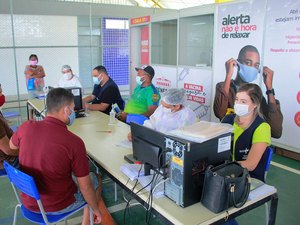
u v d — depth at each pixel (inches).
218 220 52.5
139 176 66.8
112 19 337.1
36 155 60.5
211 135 54.7
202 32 198.2
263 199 60.3
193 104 201.3
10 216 100.8
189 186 54.1
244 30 160.1
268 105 156.3
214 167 54.2
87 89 332.8
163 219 54.7
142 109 135.1
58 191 64.5
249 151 73.9
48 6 297.3
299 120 145.0
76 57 327.3
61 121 63.3
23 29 291.7
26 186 61.7
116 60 348.5
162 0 393.4
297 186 122.1
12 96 294.2
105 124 119.1
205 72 187.8
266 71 153.9
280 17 143.6
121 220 97.9
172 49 227.9
